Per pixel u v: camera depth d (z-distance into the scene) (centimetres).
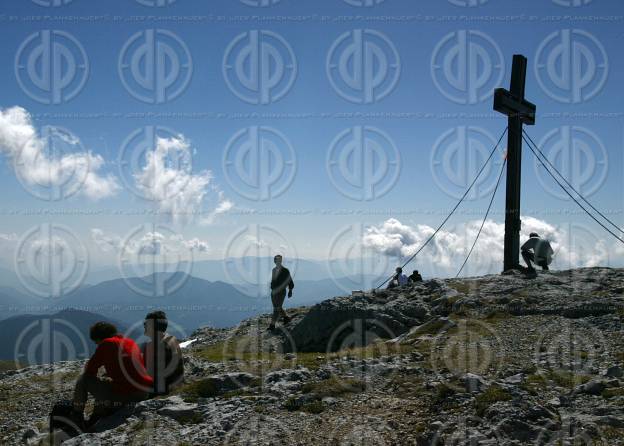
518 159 2802
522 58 2855
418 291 2483
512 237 2766
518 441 769
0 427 1235
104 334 1073
